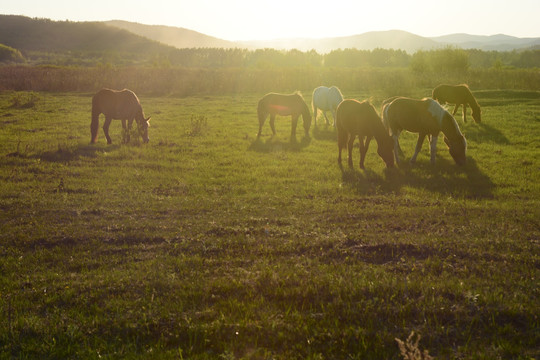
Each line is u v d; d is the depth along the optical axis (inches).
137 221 326.6
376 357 153.8
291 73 1788.9
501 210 359.6
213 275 228.8
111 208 362.3
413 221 326.0
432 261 236.5
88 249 275.1
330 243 270.7
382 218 337.7
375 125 502.3
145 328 178.1
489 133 736.3
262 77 1704.0
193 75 1752.0
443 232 293.4
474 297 184.5
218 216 343.9
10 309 196.9
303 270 229.6
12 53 4293.8
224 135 741.3
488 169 526.6
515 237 279.7
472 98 816.3
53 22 7386.8
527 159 570.6
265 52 4655.5
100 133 731.4
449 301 189.2
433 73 1723.7
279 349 162.1
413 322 175.5
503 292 196.1
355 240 274.5
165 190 434.9
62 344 169.2
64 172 492.7
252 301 196.5
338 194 424.8
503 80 1492.4
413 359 138.9
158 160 563.8
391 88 1378.0
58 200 382.0
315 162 562.6
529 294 194.9
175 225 318.3
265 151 627.5
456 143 528.1
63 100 1187.3
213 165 543.8
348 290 200.2
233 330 171.5
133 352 161.3
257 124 855.7
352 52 4288.9
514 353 152.3
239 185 459.5
